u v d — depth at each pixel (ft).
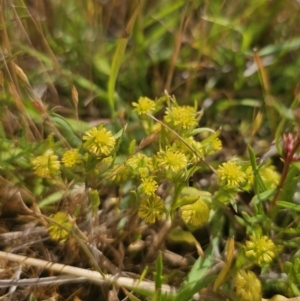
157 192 0.79
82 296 0.74
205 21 0.88
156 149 0.76
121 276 0.73
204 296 0.72
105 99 0.88
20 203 0.76
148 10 0.91
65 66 0.88
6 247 0.76
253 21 0.90
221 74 0.90
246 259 0.71
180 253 0.78
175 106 0.77
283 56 0.92
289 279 0.71
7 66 0.78
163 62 0.91
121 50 0.78
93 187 0.73
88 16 0.86
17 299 0.73
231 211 0.79
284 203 0.72
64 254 0.76
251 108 0.89
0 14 0.76
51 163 0.71
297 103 0.81
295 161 0.70
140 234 0.76
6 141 0.77
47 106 0.81
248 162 0.72
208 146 0.72
